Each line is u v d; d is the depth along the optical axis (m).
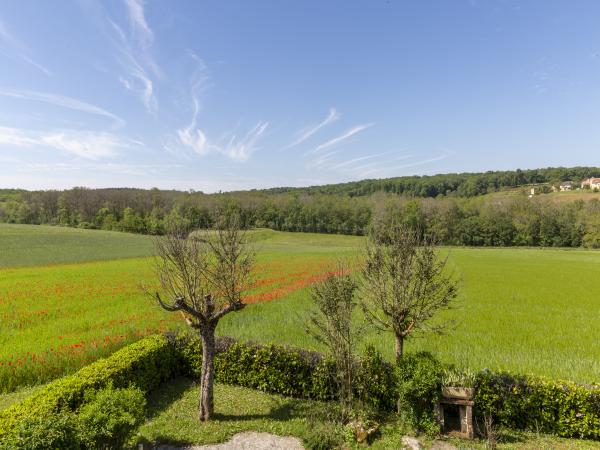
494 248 87.19
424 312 9.62
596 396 8.16
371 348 9.90
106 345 13.54
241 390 10.57
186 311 8.60
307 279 35.19
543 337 16.36
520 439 8.10
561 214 89.38
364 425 8.24
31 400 7.60
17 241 64.69
